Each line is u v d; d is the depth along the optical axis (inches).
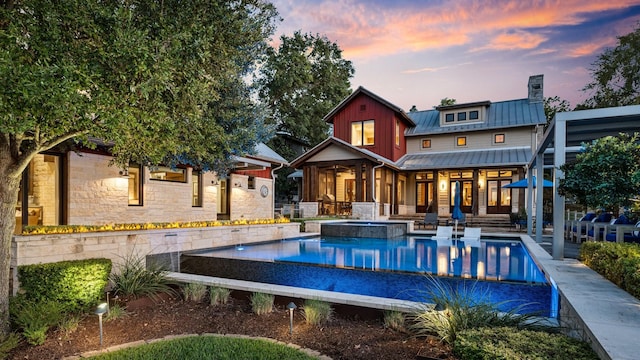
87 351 147.3
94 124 140.9
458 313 149.4
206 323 180.1
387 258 350.6
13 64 114.0
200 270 303.7
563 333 144.9
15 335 155.7
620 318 127.6
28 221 333.7
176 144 183.2
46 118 126.7
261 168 599.2
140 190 430.6
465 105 800.3
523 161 655.8
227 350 146.3
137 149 188.1
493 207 764.6
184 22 166.7
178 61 150.7
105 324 177.9
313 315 174.6
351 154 695.7
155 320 184.4
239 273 285.0
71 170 357.7
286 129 1157.1
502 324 148.4
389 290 229.0
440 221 700.0
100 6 140.1
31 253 211.5
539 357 104.6
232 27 203.2
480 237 507.5
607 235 357.4
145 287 225.0
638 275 152.9
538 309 195.9
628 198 229.1
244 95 303.9
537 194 414.3
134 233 273.6
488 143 780.6
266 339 158.1
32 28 130.6
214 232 358.6
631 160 223.1
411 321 167.2
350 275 242.8
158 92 145.3
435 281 218.2
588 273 213.9
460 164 707.4
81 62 131.4
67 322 170.7
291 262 273.1
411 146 864.3
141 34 137.0
